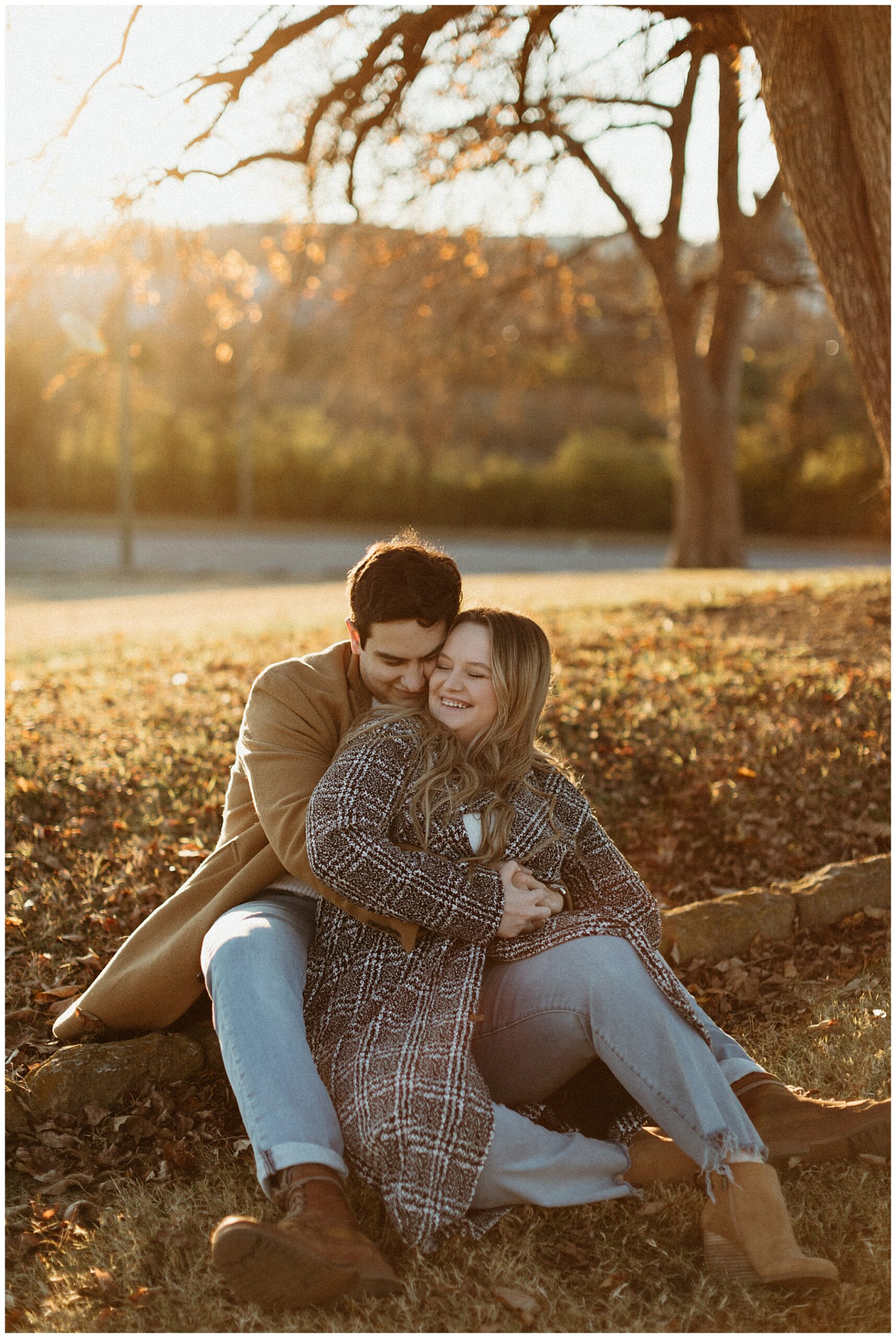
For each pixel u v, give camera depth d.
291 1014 2.33
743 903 3.70
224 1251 1.96
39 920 3.64
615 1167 2.39
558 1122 2.54
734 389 16.17
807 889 3.81
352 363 16.12
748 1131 2.23
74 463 40.81
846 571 12.65
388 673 2.61
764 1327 2.10
